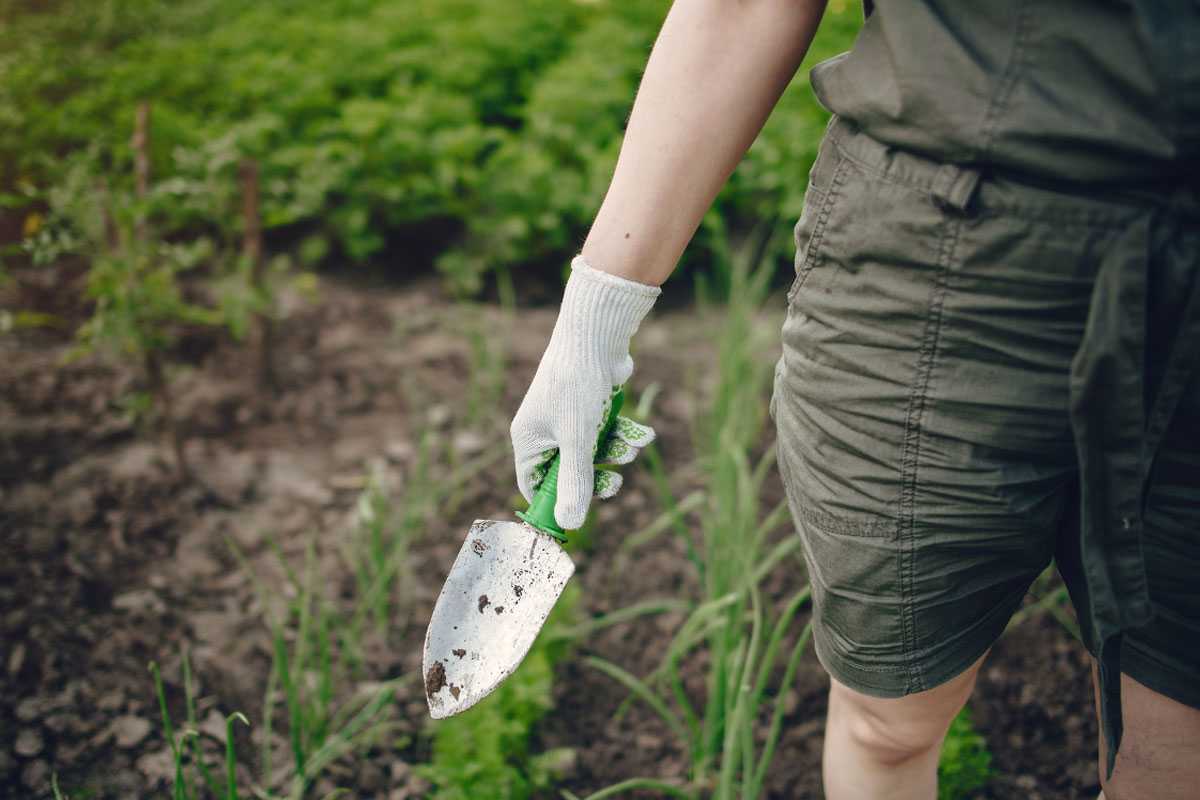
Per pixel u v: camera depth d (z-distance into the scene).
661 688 2.15
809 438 1.19
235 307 2.78
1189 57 0.86
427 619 2.30
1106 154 0.91
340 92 4.36
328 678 1.93
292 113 4.19
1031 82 0.92
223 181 2.96
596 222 1.15
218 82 4.24
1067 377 1.01
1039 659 2.20
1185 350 0.98
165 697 2.05
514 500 2.71
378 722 2.02
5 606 2.20
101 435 2.84
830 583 1.21
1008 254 0.97
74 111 3.88
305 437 2.95
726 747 1.60
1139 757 1.29
